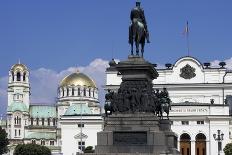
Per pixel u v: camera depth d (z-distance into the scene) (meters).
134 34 67.12
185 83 186.25
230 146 151.88
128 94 65.81
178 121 178.00
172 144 65.62
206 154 175.88
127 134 63.56
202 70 187.00
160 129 64.88
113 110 65.81
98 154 61.81
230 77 185.88
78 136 189.88
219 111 177.12
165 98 69.50
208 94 185.62
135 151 62.75
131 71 66.38
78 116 190.38
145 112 65.06
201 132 176.75
